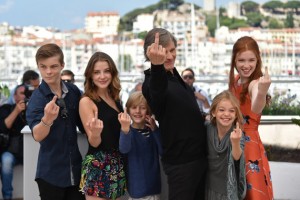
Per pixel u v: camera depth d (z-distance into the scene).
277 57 82.38
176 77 4.62
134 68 86.38
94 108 4.62
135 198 4.79
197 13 112.50
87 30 121.38
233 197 4.32
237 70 4.82
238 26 111.88
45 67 4.55
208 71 77.50
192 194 4.44
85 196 4.61
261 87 4.27
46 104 4.48
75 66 80.75
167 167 4.49
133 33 104.50
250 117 4.66
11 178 7.08
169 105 4.39
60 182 4.58
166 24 98.88
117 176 4.61
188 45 84.44
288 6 121.31
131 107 4.80
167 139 4.44
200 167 4.46
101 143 4.58
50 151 4.58
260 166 4.59
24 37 100.69
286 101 11.55
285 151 8.80
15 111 7.01
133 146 4.79
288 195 6.53
